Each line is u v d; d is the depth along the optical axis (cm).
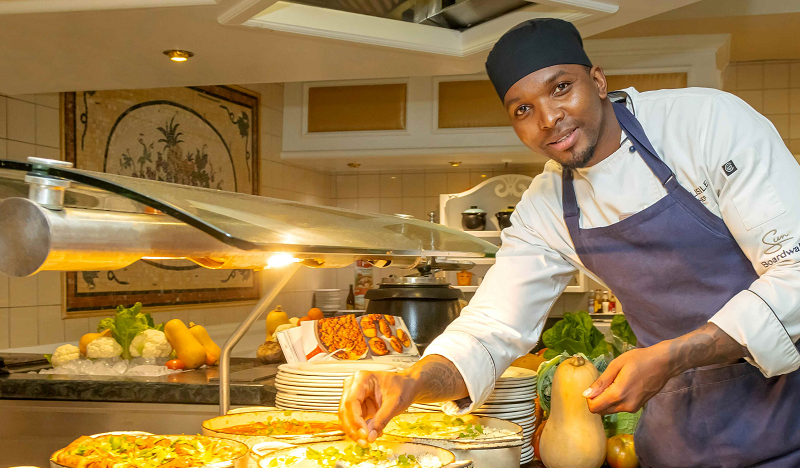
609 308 411
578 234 114
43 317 263
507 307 120
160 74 238
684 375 108
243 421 117
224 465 84
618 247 110
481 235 416
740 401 103
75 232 69
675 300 108
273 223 79
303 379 127
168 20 180
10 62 220
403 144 395
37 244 67
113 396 168
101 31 189
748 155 95
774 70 412
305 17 185
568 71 97
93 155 289
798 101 409
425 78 392
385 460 92
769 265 95
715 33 335
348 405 93
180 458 89
